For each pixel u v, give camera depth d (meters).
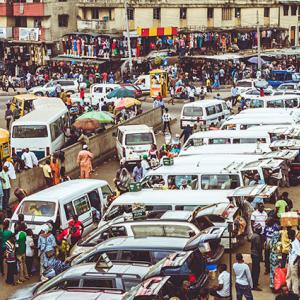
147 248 24.11
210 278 24.28
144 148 46.88
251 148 39.31
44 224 30.02
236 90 71.50
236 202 30.72
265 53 96.50
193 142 43.00
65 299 20.70
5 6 104.06
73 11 103.19
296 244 25.50
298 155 40.12
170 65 94.12
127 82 84.81
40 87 80.25
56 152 44.16
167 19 102.31
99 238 27.94
